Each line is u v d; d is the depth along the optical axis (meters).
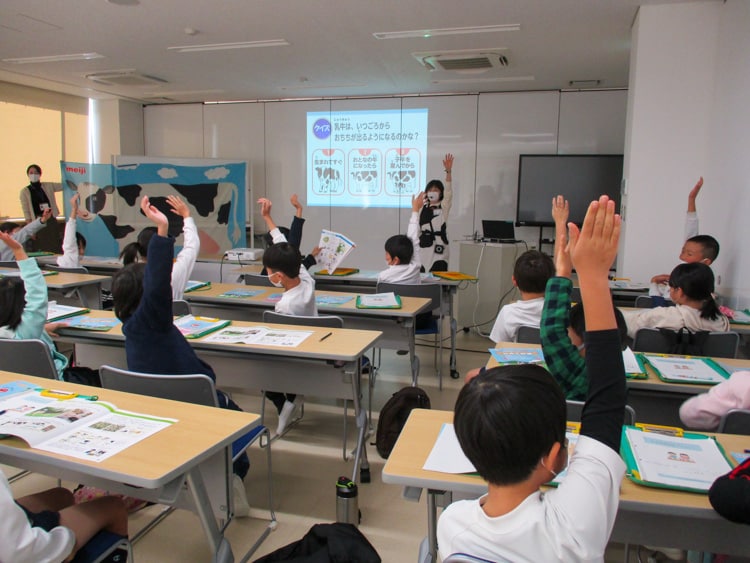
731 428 1.54
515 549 0.79
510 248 5.28
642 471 1.19
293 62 6.06
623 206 4.63
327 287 4.62
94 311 2.94
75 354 2.87
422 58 5.81
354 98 8.14
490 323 5.38
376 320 3.40
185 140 8.92
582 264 0.86
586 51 5.47
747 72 3.35
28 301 2.34
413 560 2.01
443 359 4.64
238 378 2.61
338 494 2.19
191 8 4.38
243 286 3.91
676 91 4.21
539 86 7.19
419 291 3.80
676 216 4.30
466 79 6.81
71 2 4.27
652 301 3.37
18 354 2.20
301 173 8.50
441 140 7.88
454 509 0.89
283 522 2.24
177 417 1.50
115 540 1.37
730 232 3.57
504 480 0.81
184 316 2.81
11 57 5.96
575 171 7.20
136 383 1.85
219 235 8.34
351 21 4.66
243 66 6.29
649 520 1.25
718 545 1.23
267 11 4.42
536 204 7.36
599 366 0.86
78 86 7.56
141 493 1.38
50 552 1.16
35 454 1.27
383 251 8.33
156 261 1.92
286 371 2.53
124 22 4.75
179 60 6.04
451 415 1.57
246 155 8.70
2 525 1.07
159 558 1.98
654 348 2.56
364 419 2.46
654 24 4.20
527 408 0.78
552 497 0.81
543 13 4.39
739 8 3.56
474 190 7.81
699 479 1.17
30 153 7.98
